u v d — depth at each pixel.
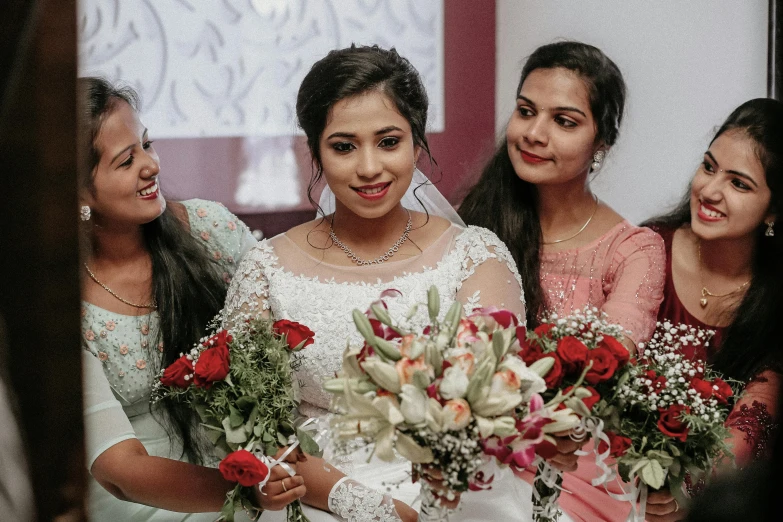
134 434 2.09
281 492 1.82
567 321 1.85
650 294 2.48
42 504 0.74
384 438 1.46
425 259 2.18
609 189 3.67
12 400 0.72
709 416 1.74
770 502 0.88
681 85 3.40
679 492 1.76
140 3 3.98
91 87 2.12
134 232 2.29
